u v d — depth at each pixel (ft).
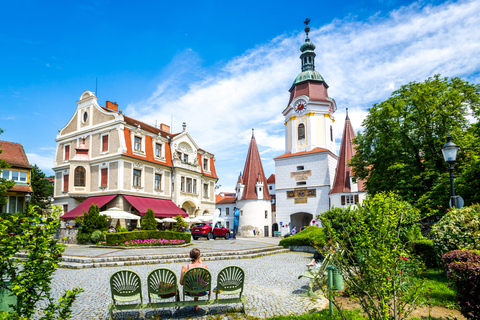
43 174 168.04
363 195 158.10
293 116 194.39
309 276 30.01
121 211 99.40
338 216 31.81
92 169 117.80
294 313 24.62
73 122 128.36
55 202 125.08
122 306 23.07
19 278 15.14
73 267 49.08
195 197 142.20
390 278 16.69
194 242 92.22
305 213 193.16
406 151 82.64
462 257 21.77
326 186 174.91
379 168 87.20
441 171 77.05
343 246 18.99
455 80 82.84
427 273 34.27
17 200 115.34
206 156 157.48
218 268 47.34
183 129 144.15
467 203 62.85
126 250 66.49
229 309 25.70
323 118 190.39
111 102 130.41
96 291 32.76
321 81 196.03
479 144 68.64
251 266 49.88
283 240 77.25
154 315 24.32
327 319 21.83
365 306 17.89
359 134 97.25
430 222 69.41
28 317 15.07
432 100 77.92
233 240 108.27
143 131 121.70
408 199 75.56
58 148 130.41
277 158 191.11
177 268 48.21
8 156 115.55
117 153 110.83
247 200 188.65
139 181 118.01
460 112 78.02
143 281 37.58
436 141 76.28
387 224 17.75
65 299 16.14
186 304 23.80
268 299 29.04
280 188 187.42
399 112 82.99
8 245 15.35
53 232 16.52
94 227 83.82
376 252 16.97
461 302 20.39
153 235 79.20
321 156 179.22
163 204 122.21
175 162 131.95
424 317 22.31
